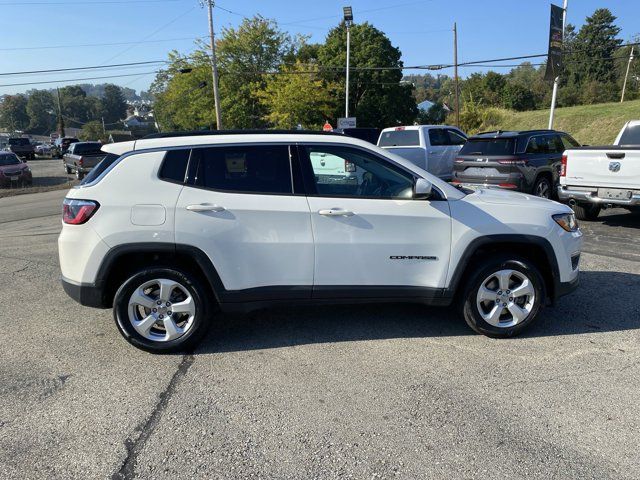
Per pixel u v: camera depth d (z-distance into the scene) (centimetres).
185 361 405
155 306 412
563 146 1141
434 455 283
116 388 362
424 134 1320
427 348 422
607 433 302
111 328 476
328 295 419
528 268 427
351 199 414
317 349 423
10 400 346
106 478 267
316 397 346
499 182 1019
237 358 409
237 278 406
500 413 324
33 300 559
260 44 4447
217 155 408
